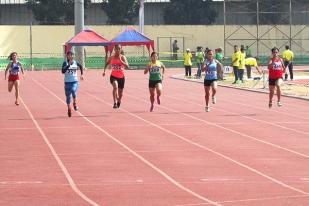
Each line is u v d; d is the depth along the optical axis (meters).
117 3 98.12
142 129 26.38
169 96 42.69
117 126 27.33
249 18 97.19
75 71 31.08
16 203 13.46
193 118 30.14
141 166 18.19
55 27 92.69
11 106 36.34
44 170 17.56
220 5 101.75
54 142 22.95
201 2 100.62
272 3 91.88
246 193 14.48
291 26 86.19
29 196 14.17
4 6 100.50
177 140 23.30
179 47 94.75
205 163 18.64
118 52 34.06
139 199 13.88
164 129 26.33
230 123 28.25
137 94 44.28
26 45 92.12
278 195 14.22
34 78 65.44
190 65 65.81
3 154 20.33
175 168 17.88
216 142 22.77
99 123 28.33
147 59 88.56
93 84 55.44
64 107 35.66
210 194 14.39
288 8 92.38
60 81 60.25
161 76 33.31
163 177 16.56
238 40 83.62
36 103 38.16
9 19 100.75
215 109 34.25
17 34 91.94
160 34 94.62
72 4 97.00
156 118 30.12
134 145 22.16
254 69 76.38
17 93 37.00
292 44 89.75
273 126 27.19
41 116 31.22
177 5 100.62
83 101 39.09
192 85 53.81
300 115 31.30
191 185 15.48
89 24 101.00
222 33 93.94
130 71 80.81
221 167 18.00
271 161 18.94
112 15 99.12
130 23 99.88
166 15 101.69
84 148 21.55
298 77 61.44
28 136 24.50
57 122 28.80
